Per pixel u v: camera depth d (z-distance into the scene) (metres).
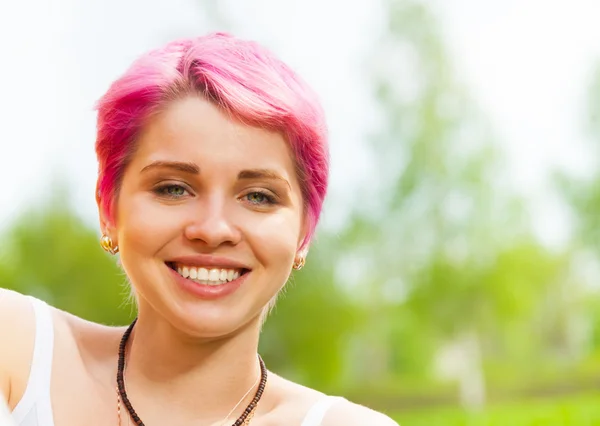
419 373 34.97
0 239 25.94
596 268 30.84
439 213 28.66
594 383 30.91
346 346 28.09
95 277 25.25
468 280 28.47
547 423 22.66
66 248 25.36
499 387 30.92
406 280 28.72
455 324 29.09
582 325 34.09
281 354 26.47
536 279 29.75
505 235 28.95
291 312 25.80
